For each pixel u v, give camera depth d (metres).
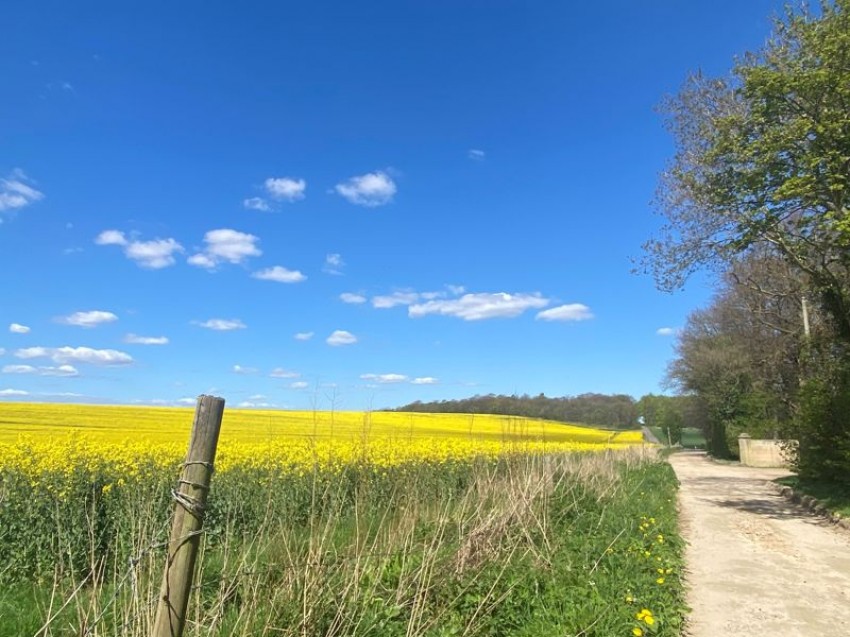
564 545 7.74
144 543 4.61
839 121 13.18
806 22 14.41
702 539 10.99
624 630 5.13
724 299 39.38
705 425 54.59
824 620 6.29
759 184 14.50
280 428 21.38
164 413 26.19
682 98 18.38
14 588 6.53
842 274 17.47
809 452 19.03
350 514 8.22
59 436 15.31
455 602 5.24
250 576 4.52
